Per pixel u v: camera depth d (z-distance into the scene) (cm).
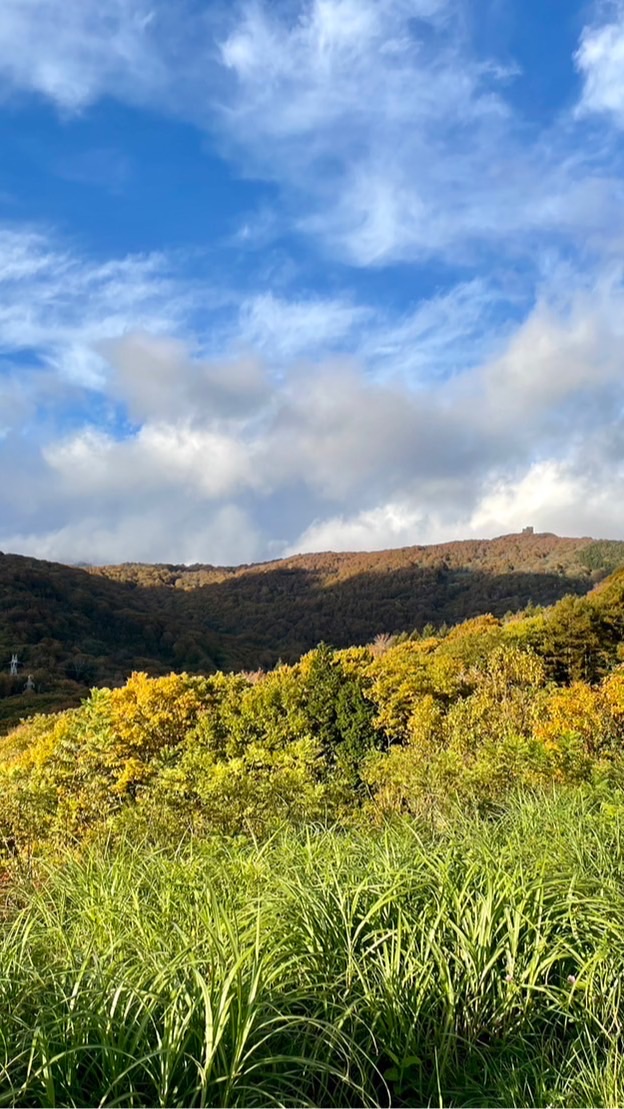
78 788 1091
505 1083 234
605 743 924
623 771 657
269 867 365
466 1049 255
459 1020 260
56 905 354
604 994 267
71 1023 215
